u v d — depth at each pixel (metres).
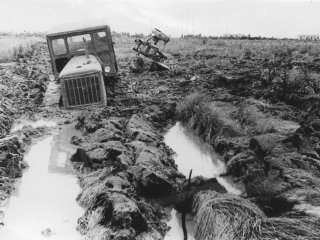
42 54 22.05
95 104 10.15
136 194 5.86
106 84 12.13
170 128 9.45
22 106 10.87
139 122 8.83
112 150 7.01
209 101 10.02
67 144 8.23
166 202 6.02
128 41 32.53
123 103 10.78
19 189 6.43
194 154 8.06
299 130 7.71
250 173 6.59
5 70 14.89
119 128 8.45
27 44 24.00
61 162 7.42
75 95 10.04
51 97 11.74
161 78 14.29
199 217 5.25
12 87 12.45
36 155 7.73
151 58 15.88
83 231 5.20
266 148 7.06
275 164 6.23
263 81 11.84
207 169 7.39
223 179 7.01
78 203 5.97
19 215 5.66
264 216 5.09
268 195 5.69
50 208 5.85
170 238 5.25
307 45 22.92
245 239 4.56
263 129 8.13
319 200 5.12
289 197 5.27
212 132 8.68
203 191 5.92
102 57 11.63
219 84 12.64
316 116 8.90
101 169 6.59
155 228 5.33
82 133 8.81
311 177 5.74
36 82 13.32
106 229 4.97
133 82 13.56
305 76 11.38
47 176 6.88
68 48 11.46
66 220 5.53
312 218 4.73
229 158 7.56
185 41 33.25
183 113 9.88
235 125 8.55
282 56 18.66
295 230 4.58
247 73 13.44
